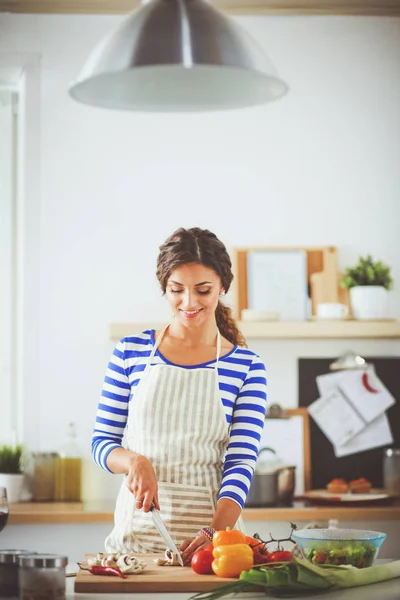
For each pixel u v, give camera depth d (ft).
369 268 14.70
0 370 15.10
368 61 15.52
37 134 15.11
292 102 15.43
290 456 14.92
